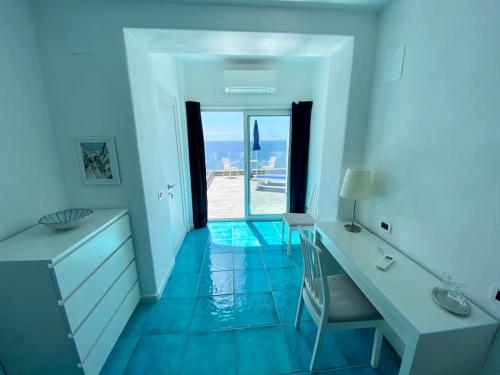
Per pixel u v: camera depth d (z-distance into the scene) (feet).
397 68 4.99
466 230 3.57
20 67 4.64
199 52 6.65
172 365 4.81
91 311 4.39
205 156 11.55
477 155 3.37
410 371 3.13
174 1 5.08
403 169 4.90
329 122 7.14
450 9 3.75
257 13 5.35
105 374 4.65
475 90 3.37
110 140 5.52
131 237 6.08
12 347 3.96
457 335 3.05
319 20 5.52
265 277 7.82
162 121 7.99
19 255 3.65
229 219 12.94
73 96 5.29
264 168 12.48
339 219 6.81
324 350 5.12
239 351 5.10
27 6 4.80
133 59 5.50
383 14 5.47
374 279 4.03
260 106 11.14
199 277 7.82
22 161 4.65
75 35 5.05
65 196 5.75
